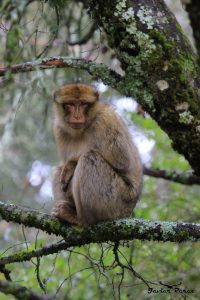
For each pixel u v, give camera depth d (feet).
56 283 48.42
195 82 28.73
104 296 44.42
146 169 47.93
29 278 48.55
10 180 79.15
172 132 29.17
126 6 28.78
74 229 31.63
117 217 35.76
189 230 29.91
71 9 47.88
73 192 34.55
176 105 28.53
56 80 49.49
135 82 28.86
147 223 30.40
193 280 42.27
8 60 30.55
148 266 46.01
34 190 82.84
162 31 28.63
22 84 44.73
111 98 51.37
